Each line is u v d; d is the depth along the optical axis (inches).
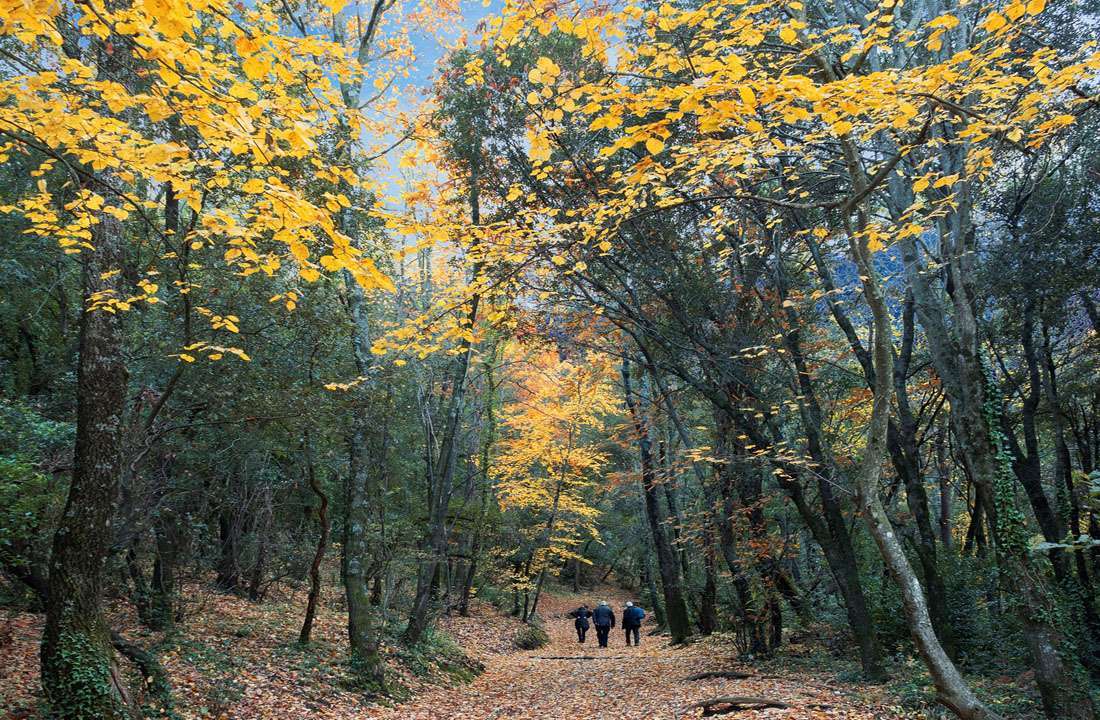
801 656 491.5
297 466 477.7
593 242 367.9
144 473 338.3
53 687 206.5
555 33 414.3
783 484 440.8
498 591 1023.0
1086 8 365.7
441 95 467.5
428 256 572.1
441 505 525.0
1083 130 352.8
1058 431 500.7
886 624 474.9
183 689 287.9
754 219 471.2
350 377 413.7
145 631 351.9
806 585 660.7
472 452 874.8
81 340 231.0
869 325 561.9
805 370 448.5
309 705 325.4
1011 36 212.7
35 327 426.9
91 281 231.9
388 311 613.0
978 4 359.9
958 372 391.5
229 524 513.0
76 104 167.9
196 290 338.6
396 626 524.1
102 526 223.5
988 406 342.6
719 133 321.1
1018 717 313.0
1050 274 394.0
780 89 164.1
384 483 587.2
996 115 239.0
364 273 136.4
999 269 412.5
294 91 237.0
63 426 298.4
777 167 385.7
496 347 775.1
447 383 752.3
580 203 427.5
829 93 176.2
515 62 424.5
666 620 953.5
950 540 677.3
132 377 340.8
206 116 137.2
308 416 356.8
